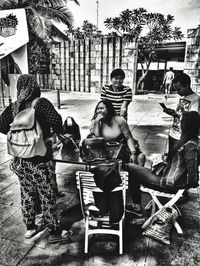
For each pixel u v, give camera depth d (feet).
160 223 9.30
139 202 10.26
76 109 38.04
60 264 8.03
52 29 56.13
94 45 61.05
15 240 9.08
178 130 11.21
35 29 47.85
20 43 23.70
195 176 8.25
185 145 8.34
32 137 7.63
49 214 8.55
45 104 7.82
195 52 42.60
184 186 8.72
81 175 8.16
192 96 10.69
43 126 7.92
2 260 8.16
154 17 56.34
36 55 61.57
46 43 60.49
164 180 8.82
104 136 11.05
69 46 65.62
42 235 9.36
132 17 56.34
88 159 9.53
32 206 8.80
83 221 10.27
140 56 59.72
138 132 24.57
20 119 7.64
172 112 11.48
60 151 10.76
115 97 12.61
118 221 8.16
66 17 51.78
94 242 9.02
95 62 61.82
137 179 9.70
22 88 7.82
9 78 30.71
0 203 11.51
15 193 12.43
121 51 55.98
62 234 9.00
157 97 52.90
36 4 49.08
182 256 8.41
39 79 73.67
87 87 65.36
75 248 8.72
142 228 9.64
